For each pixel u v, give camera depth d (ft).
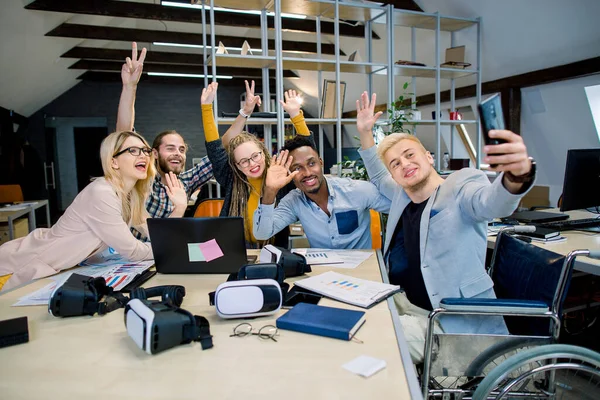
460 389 4.19
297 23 19.22
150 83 30.55
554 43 13.05
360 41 20.93
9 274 5.39
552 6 11.97
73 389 2.62
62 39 19.43
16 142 23.75
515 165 3.42
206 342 3.17
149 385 2.65
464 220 4.85
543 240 6.97
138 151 5.76
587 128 13.97
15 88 20.39
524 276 4.75
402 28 17.40
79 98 29.27
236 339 3.34
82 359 3.04
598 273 5.75
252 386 2.61
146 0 18.56
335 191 6.55
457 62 14.07
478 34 14.49
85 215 5.52
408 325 4.67
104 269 5.55
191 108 31.30
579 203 7.73
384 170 6.47
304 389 2.56
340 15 13.37
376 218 7.30
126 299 4.21
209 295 4.17
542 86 14.42
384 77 22.02
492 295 4.88
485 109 3.25
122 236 5.55
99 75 28.76
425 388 4.03
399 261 5.61
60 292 3.85
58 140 28.99
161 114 30.89
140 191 6.29
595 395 4.07
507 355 4.24
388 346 3.14
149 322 3.04
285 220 6.64
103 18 19.22
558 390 4.17
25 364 2.97
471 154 21.86
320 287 4.44
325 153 16.84
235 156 6.77
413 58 15.26
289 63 12.44
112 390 2.60
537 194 16.37
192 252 5.13
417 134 23.50
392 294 4.28
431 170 5.28
